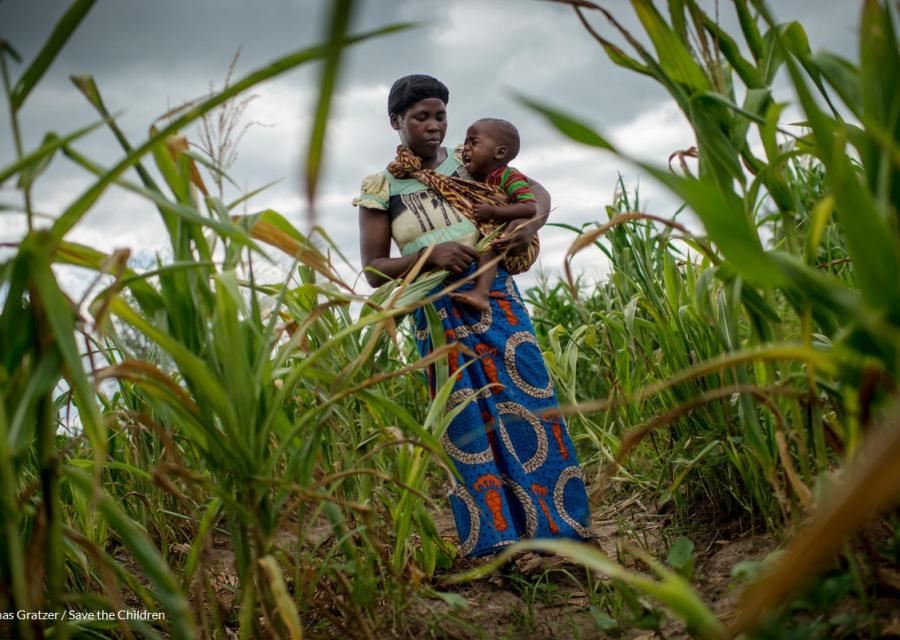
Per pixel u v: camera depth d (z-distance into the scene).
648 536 2.93
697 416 2.86
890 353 1.34
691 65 1.74
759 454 1.88
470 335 2.73
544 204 2.93
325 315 2.70
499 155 2.90
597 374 4.58
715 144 1.71
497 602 2.49
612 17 1.65
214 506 1.86
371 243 2.85
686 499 3.00
